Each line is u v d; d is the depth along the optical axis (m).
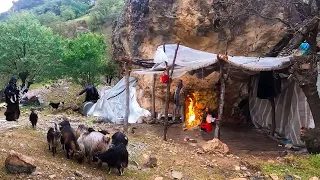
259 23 15.61
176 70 12.52
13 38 27.36
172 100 17.08
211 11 15.98
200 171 8.89
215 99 16.45
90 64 28.06
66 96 28.38
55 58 29.47
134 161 9.14
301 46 13.64
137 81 18.89
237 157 10.24
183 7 16.50
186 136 13.22
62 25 64.31
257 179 8.52
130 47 18.77
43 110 19.89
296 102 12.57
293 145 12.12
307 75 10.46
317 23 10.63
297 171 9.02
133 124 15.28
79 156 8.34
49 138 8.75
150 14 17.48
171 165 9.21
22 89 27.98
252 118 16.25
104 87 29.19
